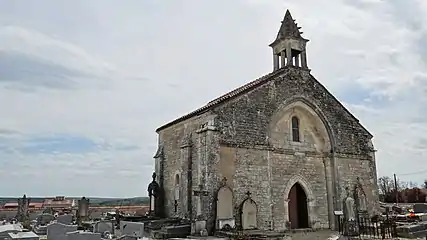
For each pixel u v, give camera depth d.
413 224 21.34
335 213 23.67
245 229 20.22
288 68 25.34
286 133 24.41
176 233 19.42
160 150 27.84
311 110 25.62
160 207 26.56
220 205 19.83
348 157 26.14
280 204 22.78
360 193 25.75
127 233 20.27
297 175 24.14
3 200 54.12
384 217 25.70
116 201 60.28
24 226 25.61
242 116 22.05
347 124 26.98
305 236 20.92
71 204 53.22
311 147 25.45
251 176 21.39
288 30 26.59
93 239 16.33
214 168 20.19
